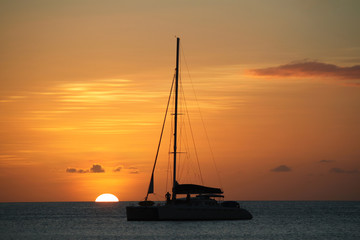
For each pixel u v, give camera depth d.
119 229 61.91
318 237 55.19
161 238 51.78
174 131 60.41
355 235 57.88
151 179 61.62
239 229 60.91
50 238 53.97
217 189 59.25
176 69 62.56
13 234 58.97
